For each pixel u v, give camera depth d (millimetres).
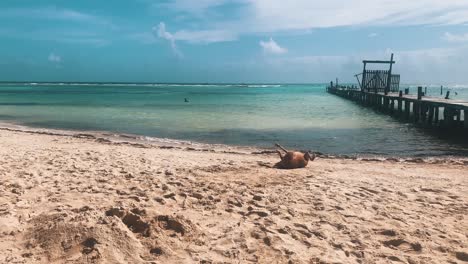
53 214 4520
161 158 9680
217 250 3945
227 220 4871
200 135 16844
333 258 3885
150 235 4078
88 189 6129
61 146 11789
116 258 3551
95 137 15070
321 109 31234
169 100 45219
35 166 7863
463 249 4176
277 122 21594
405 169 9367
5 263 3406
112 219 4145
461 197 6344
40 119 22734
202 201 5641
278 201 5738
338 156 11984
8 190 5867
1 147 10586
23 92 68062
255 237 4332
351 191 6465
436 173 8820
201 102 41250
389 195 6348
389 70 35938
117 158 9359
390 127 19859
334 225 4805
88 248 3641
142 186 6508
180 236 4188
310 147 14062
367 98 34906
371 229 4715
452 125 18812
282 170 8391
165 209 5227
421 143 15055
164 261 3643
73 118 23453
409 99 23516
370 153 12992
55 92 69688
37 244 3775
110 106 34094
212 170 8078
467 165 10273
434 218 5215
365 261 3861
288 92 80938
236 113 27141
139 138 15672
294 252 3961
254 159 10359
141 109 30594
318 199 5875
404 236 4492
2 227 4145
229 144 14602
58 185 6348
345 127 19688
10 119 22516
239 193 6156
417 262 3873
